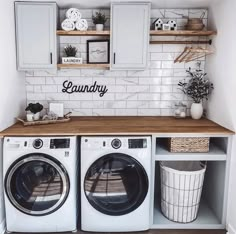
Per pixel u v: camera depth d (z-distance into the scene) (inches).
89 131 95.5
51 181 94.7
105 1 109.9
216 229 100.0
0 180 94.1
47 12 109.0
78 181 101.0
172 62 126.0
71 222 94.8
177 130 97.3
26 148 91.0
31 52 110.7
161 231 98.4
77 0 108.7
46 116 113.5
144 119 120.5
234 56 93.2
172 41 120.4
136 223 96.4
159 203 117.1
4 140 91.8
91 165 92.1
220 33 106.0
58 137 93.2
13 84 107.6
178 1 111.1
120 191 96.6
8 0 101.2
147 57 112.9
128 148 92.4
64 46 123.5
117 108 128.2
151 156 95.3
